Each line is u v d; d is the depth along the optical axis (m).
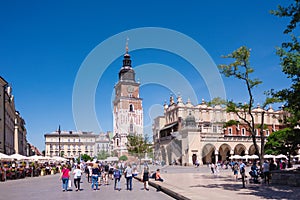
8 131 67.06
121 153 65.12
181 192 18.47
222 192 18.89
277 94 20.28
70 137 150.12
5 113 61.00
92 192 22.55
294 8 18.98
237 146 78.94
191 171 47.84
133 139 61.78
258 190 19.88
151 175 33.03
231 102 29.95
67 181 24.16
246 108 29.98
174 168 58.19
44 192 23.06
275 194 17.62
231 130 78.75
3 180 36.75
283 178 23.25
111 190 23.89
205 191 19.52
